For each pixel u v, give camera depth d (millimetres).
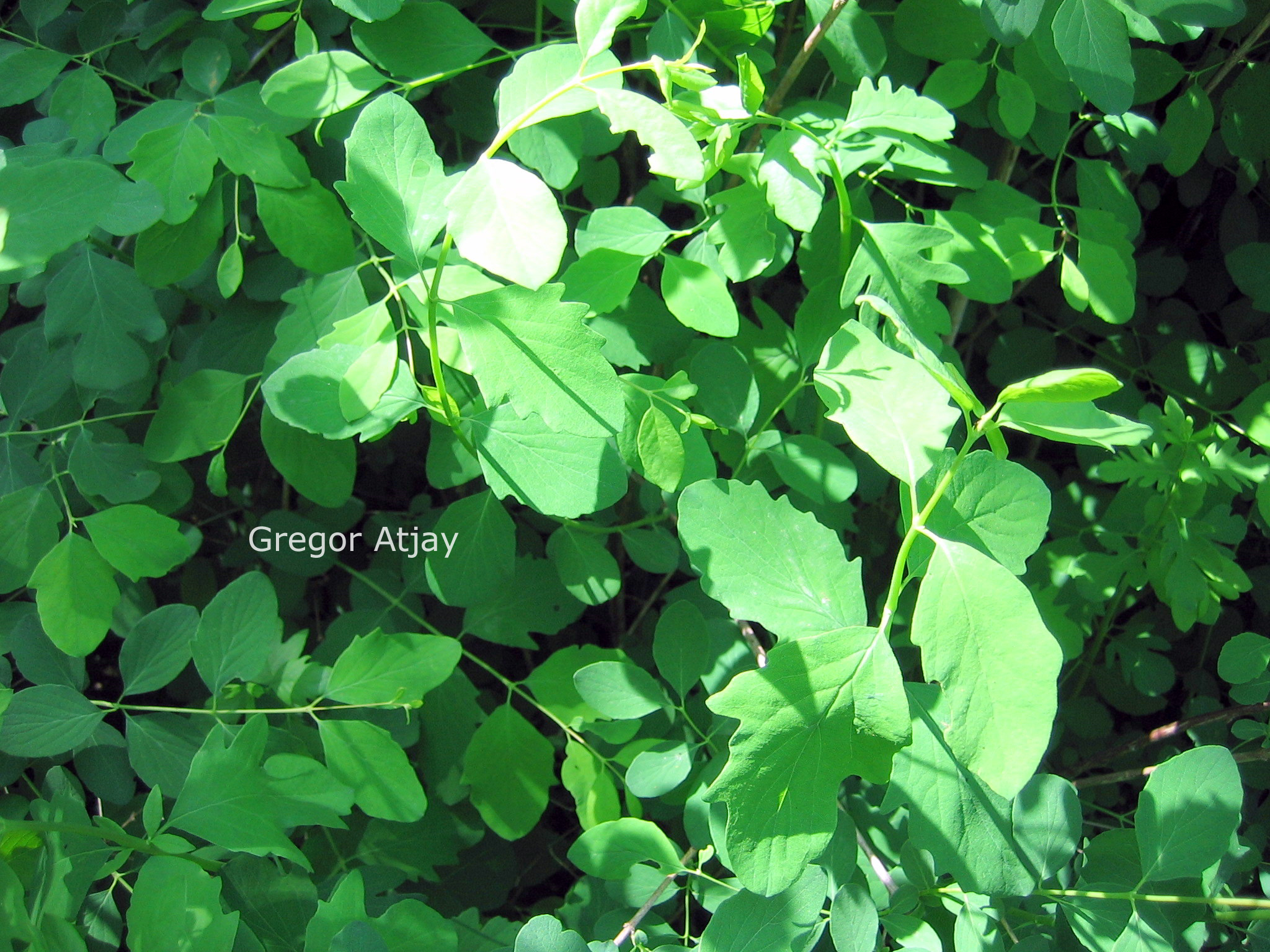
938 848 301
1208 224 521
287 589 468
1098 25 358
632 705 376
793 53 431
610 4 294
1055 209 409
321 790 353
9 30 428
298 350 380
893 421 300
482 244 281
